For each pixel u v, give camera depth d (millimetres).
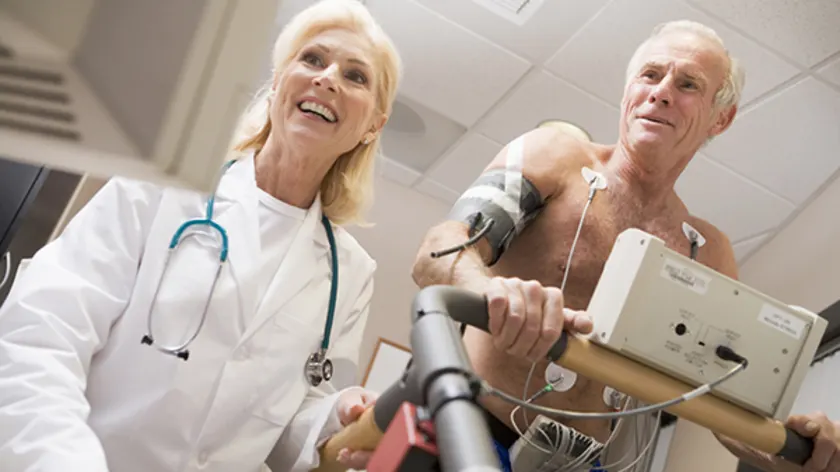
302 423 1460
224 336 1412
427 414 661
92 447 1135
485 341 1432
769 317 1125
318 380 1523
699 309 1090
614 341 1048
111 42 464
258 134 1642
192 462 1361
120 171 524
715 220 3742
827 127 3123
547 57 3211
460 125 3652
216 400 1378
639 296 1061
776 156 3314
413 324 744
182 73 475
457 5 3084
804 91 3029
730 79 1605
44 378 1192
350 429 1097
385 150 3984
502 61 3277
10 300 1288
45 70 465
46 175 2393
